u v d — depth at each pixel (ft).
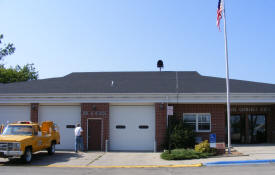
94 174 42.32
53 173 42.83
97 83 83.82
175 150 61.52
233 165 48.98
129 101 71.92
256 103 77.97
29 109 74.84
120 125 73.92
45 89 77.05
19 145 49.98
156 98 72.08
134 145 73.31
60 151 71.10
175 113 75.00
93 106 72.13
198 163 50.85
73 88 77.92
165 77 92.32
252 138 82.69
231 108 82.48
